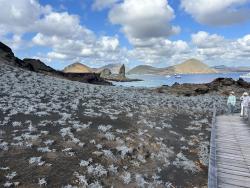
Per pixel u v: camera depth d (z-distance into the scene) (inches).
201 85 2800.2
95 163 665.6
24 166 607.2
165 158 771.4
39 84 1567.4
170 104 1528.1
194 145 914.1
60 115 975.6
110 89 1943.9
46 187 547.8
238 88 2805.1
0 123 829.8
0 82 1424.7
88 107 1154.7
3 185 532.4
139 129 946.1
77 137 793.6
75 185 571.5
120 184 610.9
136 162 716.0
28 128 807.7
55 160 651.5
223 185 586.2
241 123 1202.0
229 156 764.6
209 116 1373.0
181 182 666.2
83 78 3437.5
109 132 857.5
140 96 1723.7
